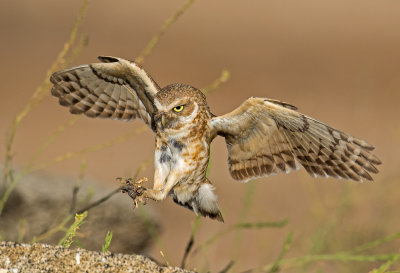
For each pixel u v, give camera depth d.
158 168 7.26
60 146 21.11
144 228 11.56
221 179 18.27
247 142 7.40
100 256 6.32
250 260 12.90
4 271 5.96
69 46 8.70
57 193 11.20
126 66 7.39
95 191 11.60
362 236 11.87
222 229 13.92
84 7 8.64
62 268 6.11
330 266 11.91
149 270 6.29
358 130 22.77
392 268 11.73
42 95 8.89
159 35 8.80
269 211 16.16
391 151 18.22
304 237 11.30
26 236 11.00
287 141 7.30
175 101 7.07
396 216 12.48
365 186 12.31
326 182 12.99
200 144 7.21
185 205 7.49
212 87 8.33
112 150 21.17
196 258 11.30
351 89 30.09
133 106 7.80
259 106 7.01
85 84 7.68
